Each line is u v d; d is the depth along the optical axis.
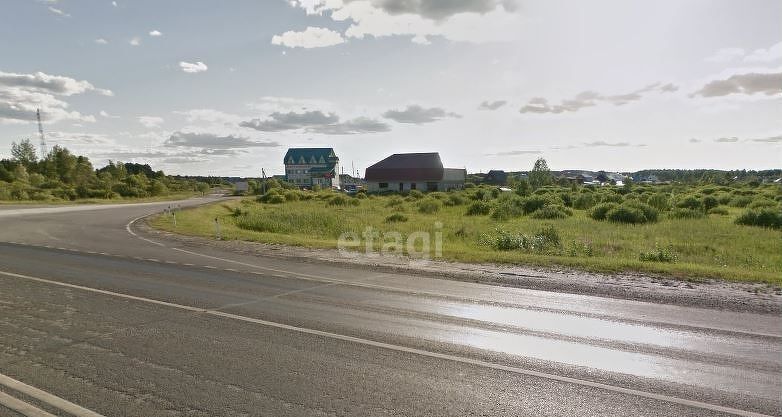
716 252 15.12
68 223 24.03
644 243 17.03
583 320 6.77
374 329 6.28
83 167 102.31
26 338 5.81
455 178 82.88
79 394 4.28
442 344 5.71
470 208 32.44
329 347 5.57
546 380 4.66
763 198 38.12
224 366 4.95
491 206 32.75
